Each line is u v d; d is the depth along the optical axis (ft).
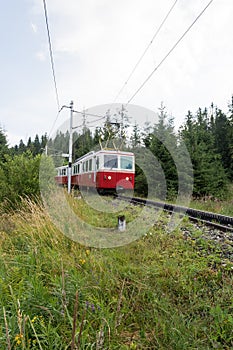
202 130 83.97
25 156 32.09
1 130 115.34
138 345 8.18
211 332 8.56
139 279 11.96
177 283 11.64
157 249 16.10
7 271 11.71
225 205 45.06
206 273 12.57
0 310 8.53
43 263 12.65
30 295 9.25
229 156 119.24
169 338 8.29
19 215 22.22
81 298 9.82
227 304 9.95
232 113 123.34
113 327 8.55
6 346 6.70
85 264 12.94
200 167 65.21
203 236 20.44
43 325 7.75
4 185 28.32
